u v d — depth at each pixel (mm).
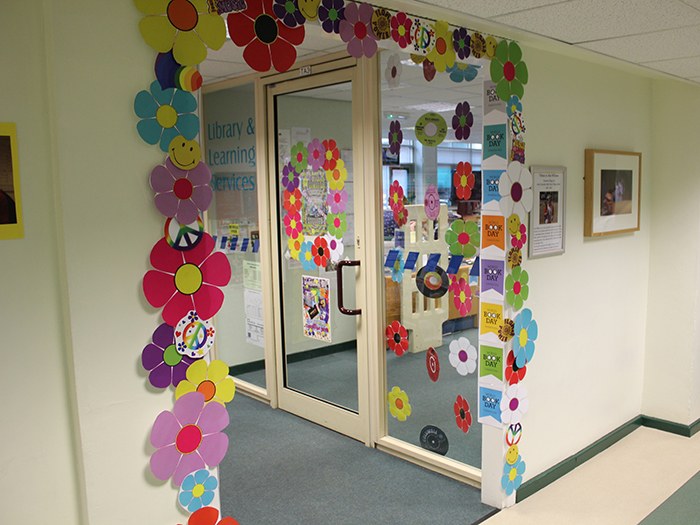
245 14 1765
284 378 4102
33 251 1522
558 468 3135
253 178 4215
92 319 1576
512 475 2842
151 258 1648
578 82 3021
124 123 1588
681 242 3645
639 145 3572
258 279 4297
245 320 4488
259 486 3080
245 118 4219
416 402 3240
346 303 3553
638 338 3754
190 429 1761
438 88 2836
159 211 1652
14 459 1527
